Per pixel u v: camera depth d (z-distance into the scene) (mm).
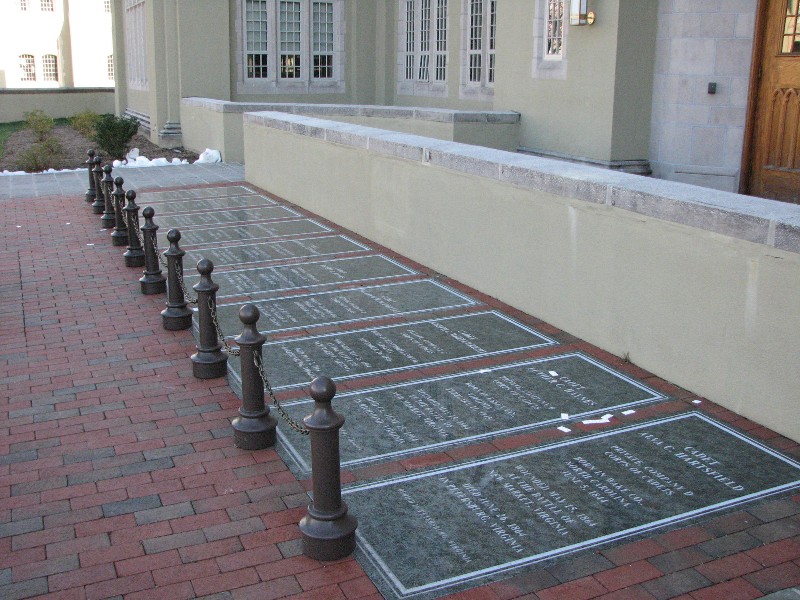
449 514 4395
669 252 5906
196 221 11711
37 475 4852
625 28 11906
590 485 4668
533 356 6574
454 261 8656
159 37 21172
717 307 5582
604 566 3943
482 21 16938
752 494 4574
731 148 11312
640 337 6289
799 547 4086
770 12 10688
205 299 6207
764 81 10875
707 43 11273
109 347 6926
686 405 5691
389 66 21391
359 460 4965
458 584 3826
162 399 5902
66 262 9664
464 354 6633
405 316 7562
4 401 5867
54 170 17406
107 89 33781
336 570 3943
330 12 21750
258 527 4305
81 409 5738
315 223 11523
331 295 8211
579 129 12977
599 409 5633
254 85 21297
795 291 5023
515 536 4191
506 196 7652
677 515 4367
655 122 12273
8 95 31859
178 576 3906
